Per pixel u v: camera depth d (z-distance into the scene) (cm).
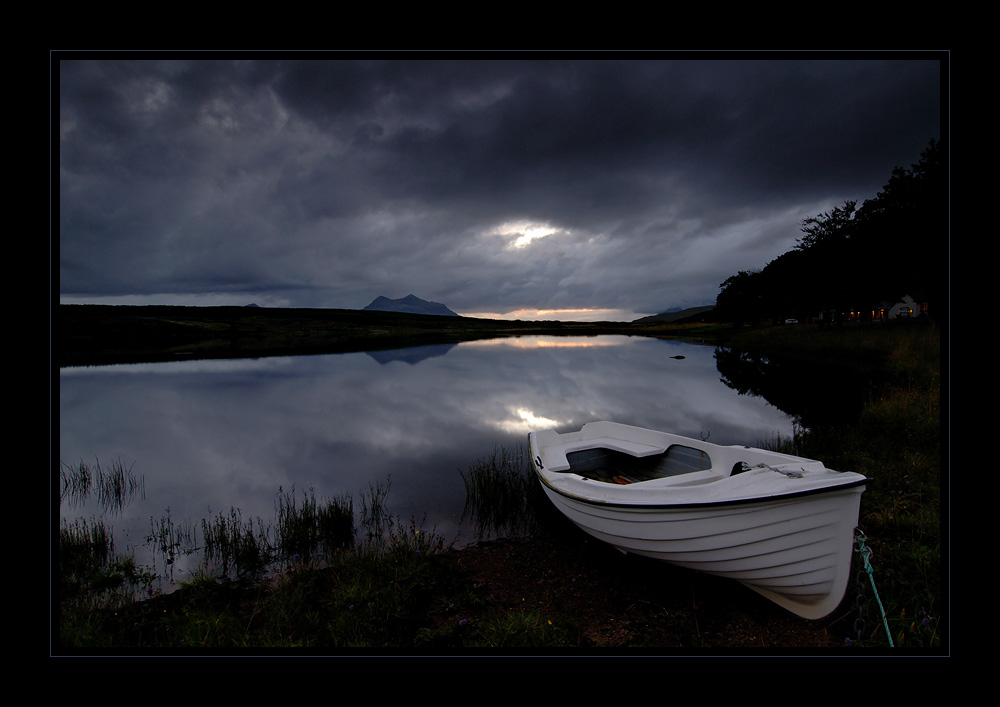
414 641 427
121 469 1045
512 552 620
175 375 3152
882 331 2512
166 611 493
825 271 3350
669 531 469
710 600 485
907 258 2452
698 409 1666
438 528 711
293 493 905
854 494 391
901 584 457
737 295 6069
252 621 471
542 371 3177
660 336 7150
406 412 1822
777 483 425
